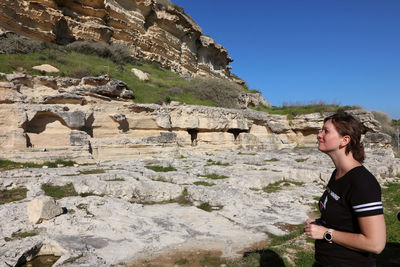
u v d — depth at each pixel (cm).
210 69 5062
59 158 1619
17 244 581
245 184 1168
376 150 2644
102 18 3244
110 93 2088
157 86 2931
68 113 1755
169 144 2211
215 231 698
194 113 2442
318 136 239
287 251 527
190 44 4591
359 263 194
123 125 2062
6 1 2262
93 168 1439
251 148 2803
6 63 1906
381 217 184
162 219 781
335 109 3369
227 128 2678
